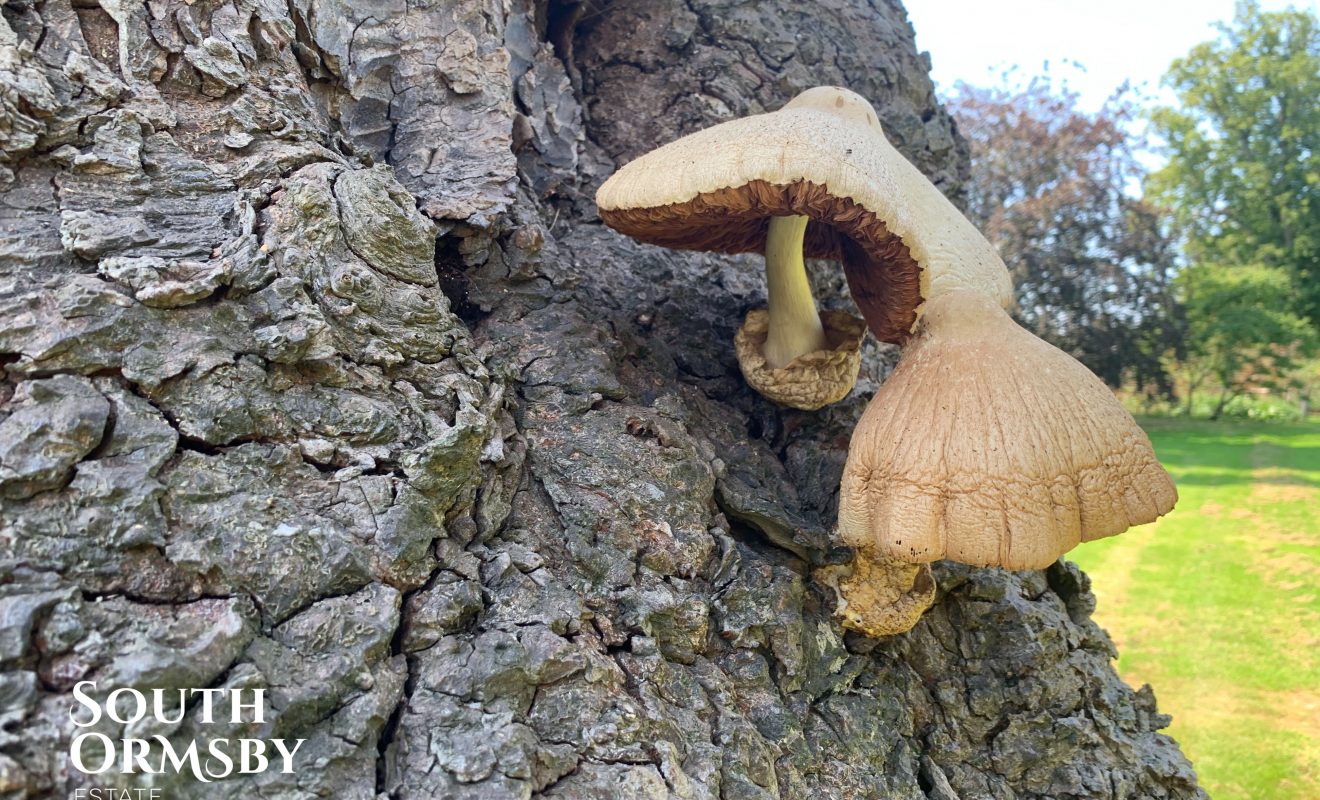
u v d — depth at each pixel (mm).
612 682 237
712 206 293
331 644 206
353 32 344
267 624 203
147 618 188
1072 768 345
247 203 247
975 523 250
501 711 214
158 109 250
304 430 232
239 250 235
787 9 571
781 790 261
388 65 354
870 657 328
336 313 250
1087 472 261
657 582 275
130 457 200
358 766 197
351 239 262
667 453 308
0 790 158
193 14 267
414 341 267
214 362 219
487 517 261
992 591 353
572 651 231
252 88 272
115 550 190
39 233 215
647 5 520
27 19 234
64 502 189
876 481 272
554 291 366
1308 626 925
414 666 219
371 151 352
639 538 282
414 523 232
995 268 320
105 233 220
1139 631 962
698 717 254
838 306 540
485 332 336
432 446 240
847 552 323
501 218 352
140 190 236
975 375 271
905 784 299
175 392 213
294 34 305
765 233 408
